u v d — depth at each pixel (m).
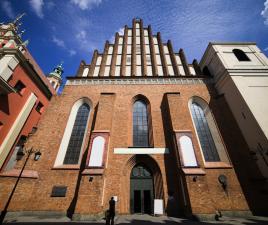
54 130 15.69
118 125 15.87
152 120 16.31
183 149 13.13
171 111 15.38
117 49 22.72
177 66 20.70
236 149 14.55
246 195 12.62
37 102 19.62
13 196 11.53
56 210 11.96
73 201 12.34
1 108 14.42
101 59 21.84
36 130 15.08
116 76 19.28
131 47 23.03
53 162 14.03
